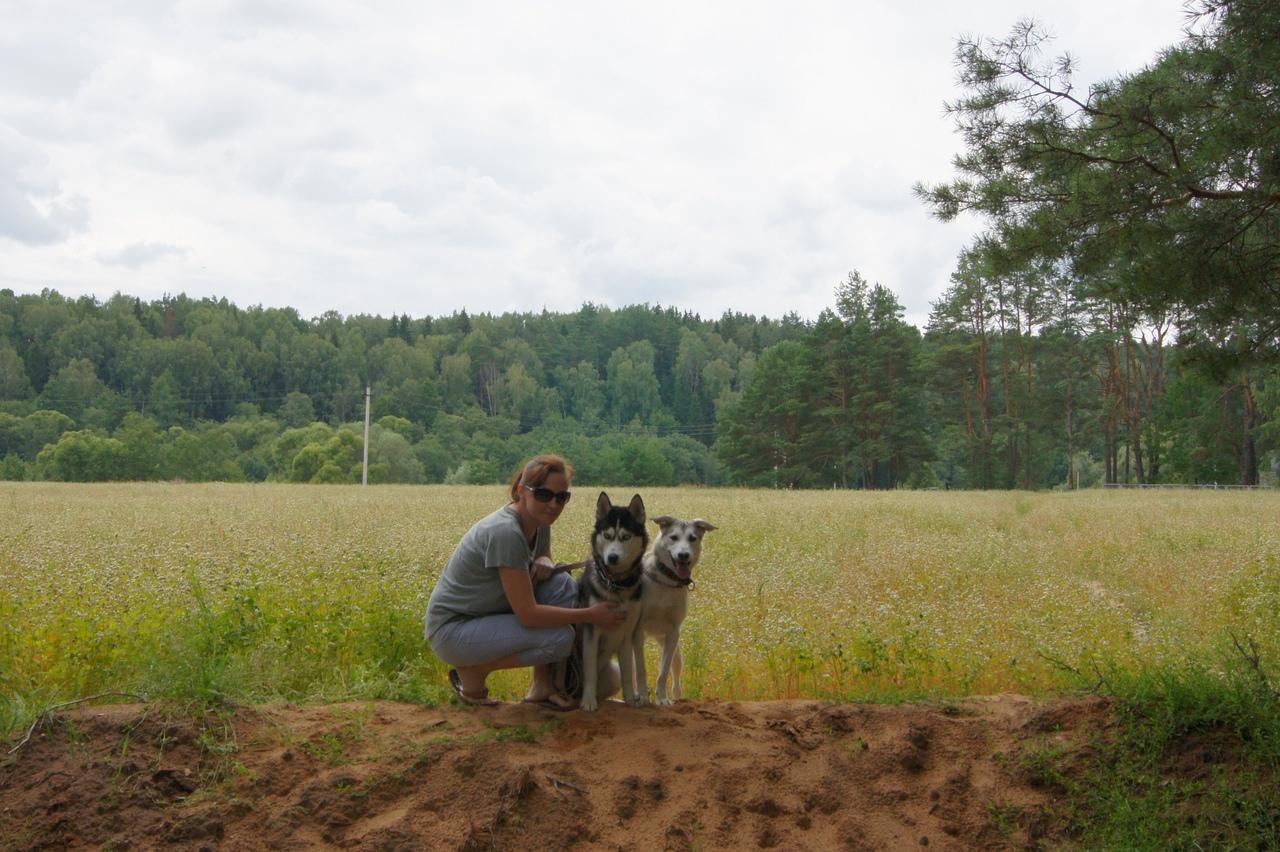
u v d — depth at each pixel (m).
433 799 4.79
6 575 9.16
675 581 5.79
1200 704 5.27
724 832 4.71
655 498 31.17
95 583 8.31
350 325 151.12
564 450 96.44
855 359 67.19
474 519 18.78
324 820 4.62
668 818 4.75
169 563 10.15
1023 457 65.75
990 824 4.89
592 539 5.86
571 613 5.60
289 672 6.32
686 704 6.04
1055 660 6.59
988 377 66.62
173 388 108.06
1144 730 5.24
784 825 4.82
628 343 141.00
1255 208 5.82
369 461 76.44
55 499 25.44
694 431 117.25
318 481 70.19
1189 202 6.01
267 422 102.31
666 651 6.05
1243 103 5.50
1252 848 4.48
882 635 7.76
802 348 71.12
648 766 5.14
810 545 15.01
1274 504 25.73
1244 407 57.84
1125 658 7.11
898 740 5.45
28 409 100.06
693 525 5.85
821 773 5.19
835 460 68.94
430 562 11.53
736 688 7.14
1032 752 5.29
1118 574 12.42
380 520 18.19
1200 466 62.91
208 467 79.81
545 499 5.65
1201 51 5.73
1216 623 8.75
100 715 5.11
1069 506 25.92
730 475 75.69
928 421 69.12
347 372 120.19
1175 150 5.88
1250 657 5.71
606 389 127.19
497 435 102.75
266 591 7.74
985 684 6.92
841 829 4.80
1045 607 9.27
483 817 4.64
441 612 5.79
